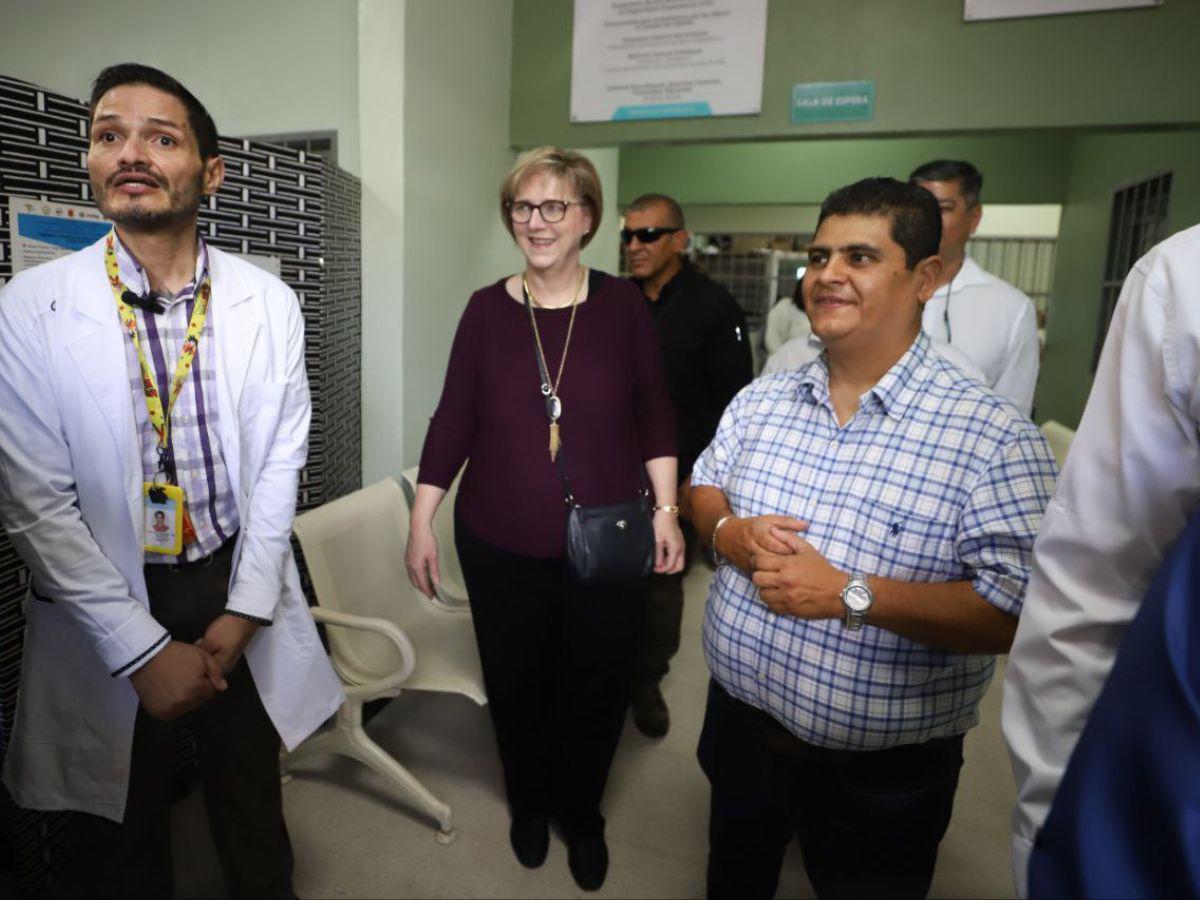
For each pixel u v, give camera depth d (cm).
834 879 110
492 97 267
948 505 95
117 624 105
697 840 176
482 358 150
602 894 157
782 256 594
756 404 122
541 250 140
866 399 103
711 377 226
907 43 237
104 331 107
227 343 117
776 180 552
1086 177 423
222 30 244
